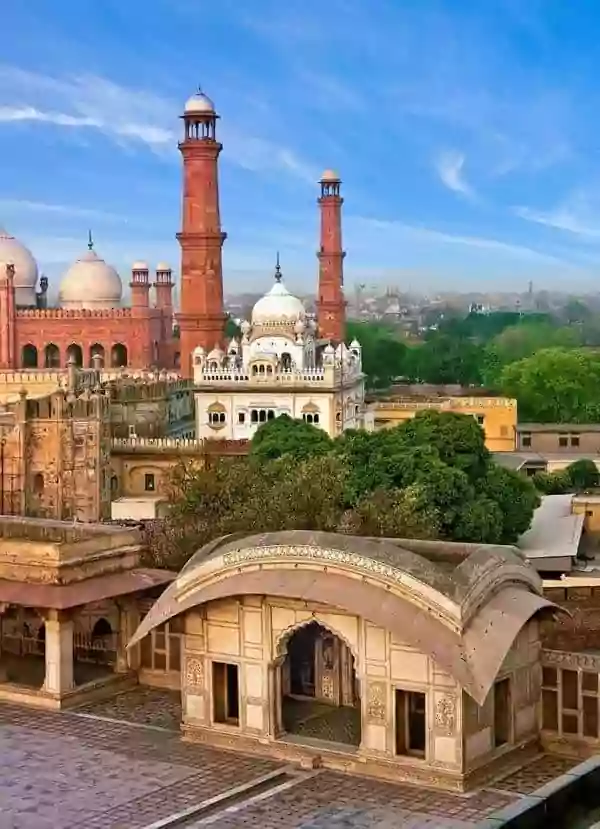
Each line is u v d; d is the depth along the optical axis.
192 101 101.12
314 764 29.88
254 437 75.25
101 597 35.69
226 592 30.38
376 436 67.94
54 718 34.25
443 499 62.69
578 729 30.22
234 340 96.25
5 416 78.31
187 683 31.98
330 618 29.58
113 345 123.12
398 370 181.75
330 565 29.48
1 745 31.97
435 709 28.23
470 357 183.00
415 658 28.42
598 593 55.66
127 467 83.56
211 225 101.69
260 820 26.70
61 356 123.25
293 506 53.59
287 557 30.02
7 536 40.66
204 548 32.50
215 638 31.42
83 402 79.12
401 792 28.12
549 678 30.62
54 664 35.22
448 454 67.69
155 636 37.16
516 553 31.27
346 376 91.38
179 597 31.59
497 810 26.94
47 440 78.12
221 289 102.62
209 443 82.88
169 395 95.19
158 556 51.78
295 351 90.25
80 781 29.30
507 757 29.50
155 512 74.81
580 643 41.06
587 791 24.91
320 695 33.81
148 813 27.31
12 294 122.25
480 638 27.80
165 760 30.62
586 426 108.62
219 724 31.62
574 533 71.94
